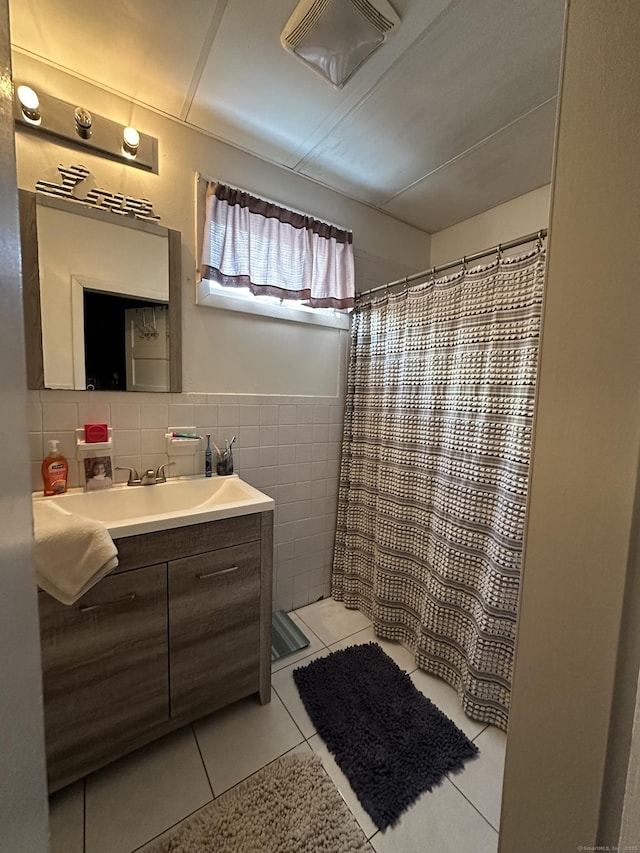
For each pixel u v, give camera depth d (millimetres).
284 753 1198
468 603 1423
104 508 1352
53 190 1246
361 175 1767
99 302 1350
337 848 950
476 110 1350
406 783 1112
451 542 1468
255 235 1623
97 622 1030
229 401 1687
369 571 1962
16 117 1176
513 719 513
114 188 1354
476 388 1377
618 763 392
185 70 1209
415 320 1652
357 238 2012
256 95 1307
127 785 1087
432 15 1001
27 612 368
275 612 1965
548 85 1232
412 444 1683
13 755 341
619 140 375
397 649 1729
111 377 1398
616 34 373
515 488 1220
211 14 1018
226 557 1248
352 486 2027
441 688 1491
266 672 1380
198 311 1575
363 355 1974
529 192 1876
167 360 1513
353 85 1251
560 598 447
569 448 433
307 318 1876
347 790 1094
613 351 388
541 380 464
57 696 992
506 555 1249
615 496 390
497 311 1301
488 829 1008
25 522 369
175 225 1483
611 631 396
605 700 401
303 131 1484
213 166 1545
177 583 1157
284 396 1860
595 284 401
